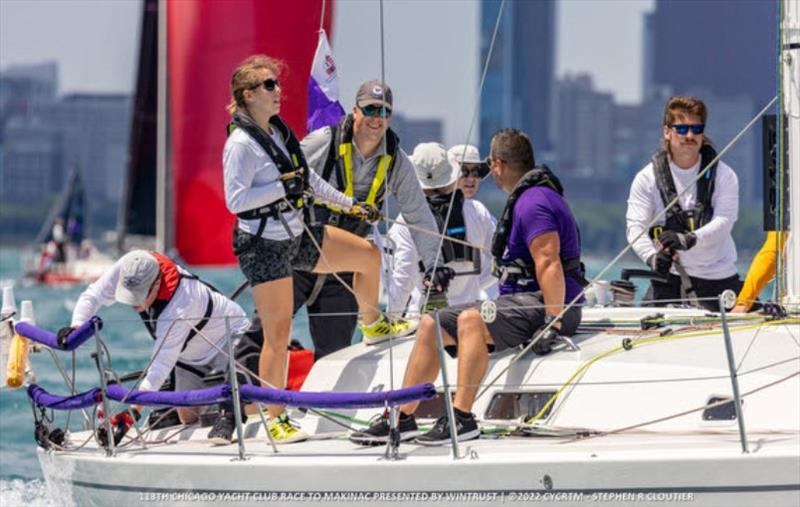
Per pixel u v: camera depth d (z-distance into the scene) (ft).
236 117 70.64
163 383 78.64
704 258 83.51
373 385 73.46
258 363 76.13
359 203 74.13
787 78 72.08
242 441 64.34
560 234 70.03
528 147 71.72
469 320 65.92
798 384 65.05
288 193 70.64
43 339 72.18
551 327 69.72
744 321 72.02
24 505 91.76
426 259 77.97
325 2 91.09
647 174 83.05
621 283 82.79
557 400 67.82
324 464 61.98
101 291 75.41
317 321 82.28
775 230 76.02
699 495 58.39
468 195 87.71
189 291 74.13
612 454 59.47
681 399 65.87
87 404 69.62
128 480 66.49
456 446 61.11
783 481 57.93
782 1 72.23
